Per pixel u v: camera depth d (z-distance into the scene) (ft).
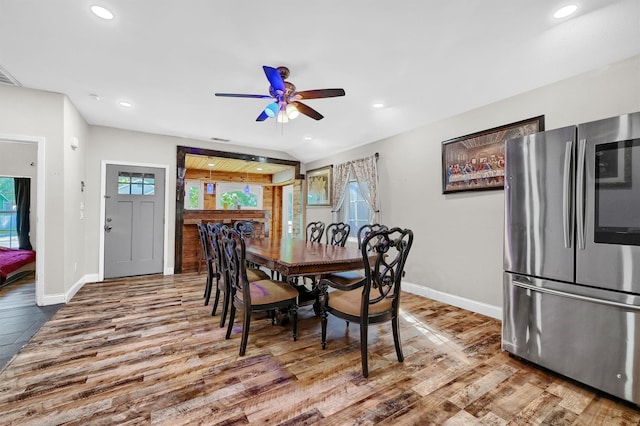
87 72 9.21
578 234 6.06
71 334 8.39
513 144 7.20
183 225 16.66
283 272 7.29
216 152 17.81
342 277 9.71
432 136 12.41
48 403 5.41
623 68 7.45
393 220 14.24
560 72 8.30
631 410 5.38
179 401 5.51
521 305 7.03
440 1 6.04
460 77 9.21
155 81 9.77
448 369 6.73
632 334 5.42
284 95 8.30
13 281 14.52
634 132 5.36
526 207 6.93
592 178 5.88
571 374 6.16
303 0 6.04
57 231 11.00
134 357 7.14
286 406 5.41
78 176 12.84
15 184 17.67
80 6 6.28
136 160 15.47
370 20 6.64
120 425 4.88
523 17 6.51
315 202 20.24
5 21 6.78
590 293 5.90
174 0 6.08
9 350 7.41
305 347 7.77
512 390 5.96
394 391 5.90
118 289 13.12
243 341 7.31
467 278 10.94
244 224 14.84
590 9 6.25
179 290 13.07
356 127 14.17
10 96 10.22
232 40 7.44
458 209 11.32
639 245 5.32
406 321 9.73
